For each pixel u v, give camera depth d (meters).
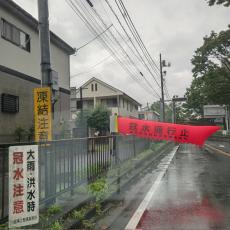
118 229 6.54
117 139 14.27
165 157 23.50
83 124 22.27
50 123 8.76
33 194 5.79
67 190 8.05
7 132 16.55
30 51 19.12
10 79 17.02
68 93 24.56
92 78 51.69
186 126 14.06
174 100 57.00
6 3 16.31
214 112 68.19
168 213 7.71
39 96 8.82
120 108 51.78
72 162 8.42
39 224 6.06
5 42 16.75
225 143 44.84
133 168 15.19
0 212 5.69
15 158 5.62
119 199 9.35
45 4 9.02
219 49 35.59
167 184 11.89
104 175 11.70
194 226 6.64
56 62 22.55
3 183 5.71
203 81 39.06
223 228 6.49
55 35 21.16
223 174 14.36
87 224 6.69
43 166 6.82
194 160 20.91
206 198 9.37
